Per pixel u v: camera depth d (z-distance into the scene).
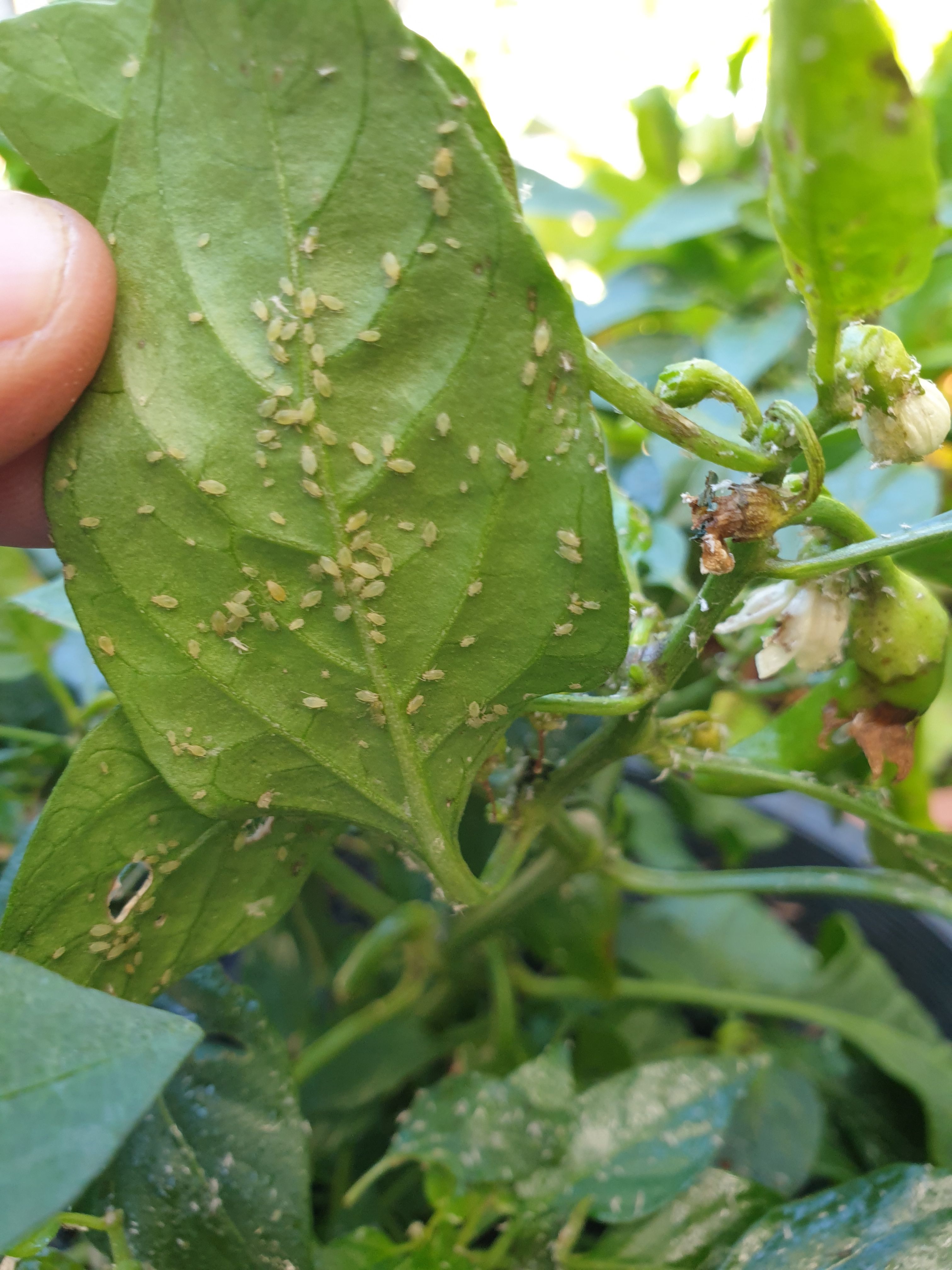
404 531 0.08
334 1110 0.16
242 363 0.08
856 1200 0.11
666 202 0.24
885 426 0.08
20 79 0.08
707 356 0.21
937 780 0.23
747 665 0.20
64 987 0.07
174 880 0.10
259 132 0.07
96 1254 0.12
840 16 0.06
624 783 0.23
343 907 0.23
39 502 0.12
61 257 0.08
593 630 0.09
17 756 0.18
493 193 0.07
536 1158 0.12
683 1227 0.12
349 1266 0.12
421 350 0.08
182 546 0.09
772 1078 0.17
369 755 0.10
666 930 0.21
